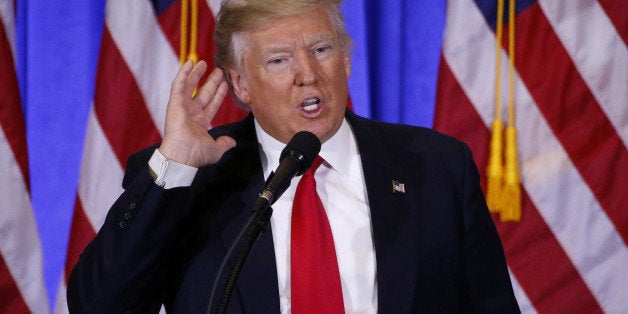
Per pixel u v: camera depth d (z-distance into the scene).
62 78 8.77
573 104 8.45
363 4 8.48
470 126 8.54
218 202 5.27
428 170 5.42
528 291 8.52
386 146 5.53
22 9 8.95
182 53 8.73
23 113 8.95
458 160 5.52
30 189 8.87
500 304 5.31
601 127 8.43
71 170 8.78
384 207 5.22
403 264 5.04
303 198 5.21
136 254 4.79
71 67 8.77
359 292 5.07
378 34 8.62
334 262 5.04
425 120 8.61
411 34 8.63
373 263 5.12
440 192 5.34
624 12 8.38
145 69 8.78
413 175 5.38
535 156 8.49
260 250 5.08
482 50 8.55
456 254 5.23
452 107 8.55
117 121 8.73
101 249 4.88
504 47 8.52
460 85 8.54
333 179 5.41
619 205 8.41
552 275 8.49
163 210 4.80
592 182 8.42
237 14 5.16
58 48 8.77
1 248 8.72
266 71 5.14
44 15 8.76
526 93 8.49
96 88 8.73
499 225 8.53
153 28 8.80
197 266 5.10
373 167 5.38
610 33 8.40
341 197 5.34
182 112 4.88
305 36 5.05
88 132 8.71
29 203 8.80
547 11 8.48
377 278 5.02
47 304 8.80
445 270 5.16
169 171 4.78
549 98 8.46
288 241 5.22
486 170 8.54
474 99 8.53
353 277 5.09
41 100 8.74
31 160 8.77
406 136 5.65
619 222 8.42
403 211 5.23
